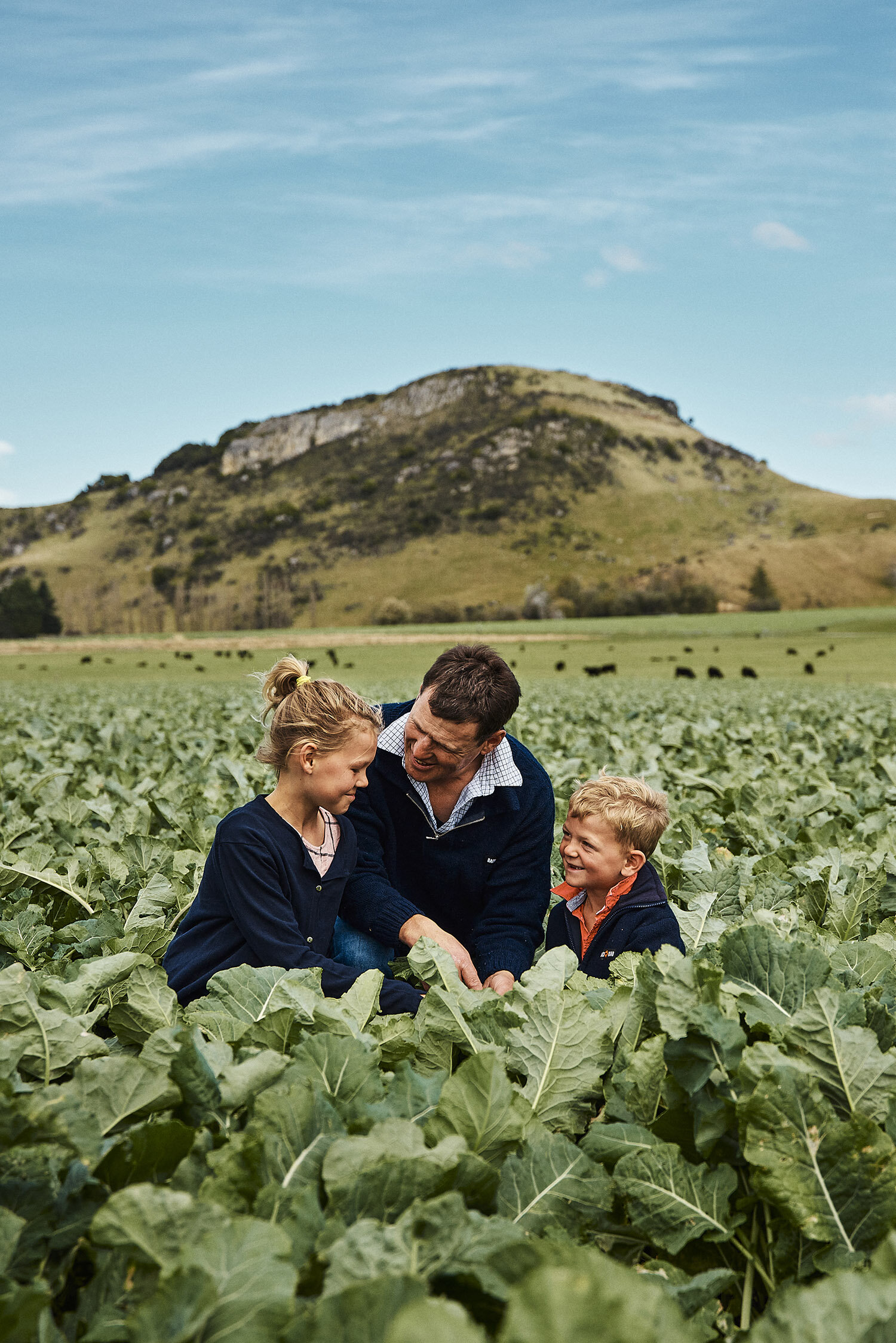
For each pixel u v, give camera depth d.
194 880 4.13
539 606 153.00
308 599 194.88
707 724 10.72
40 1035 2.24
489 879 3.92
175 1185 1.70
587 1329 1.04
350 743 3.19
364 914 3.66
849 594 182.50
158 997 2.44
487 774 3.79
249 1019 2.44
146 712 16.02
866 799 6.35
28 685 38.03
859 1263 1.70
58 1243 1.64
